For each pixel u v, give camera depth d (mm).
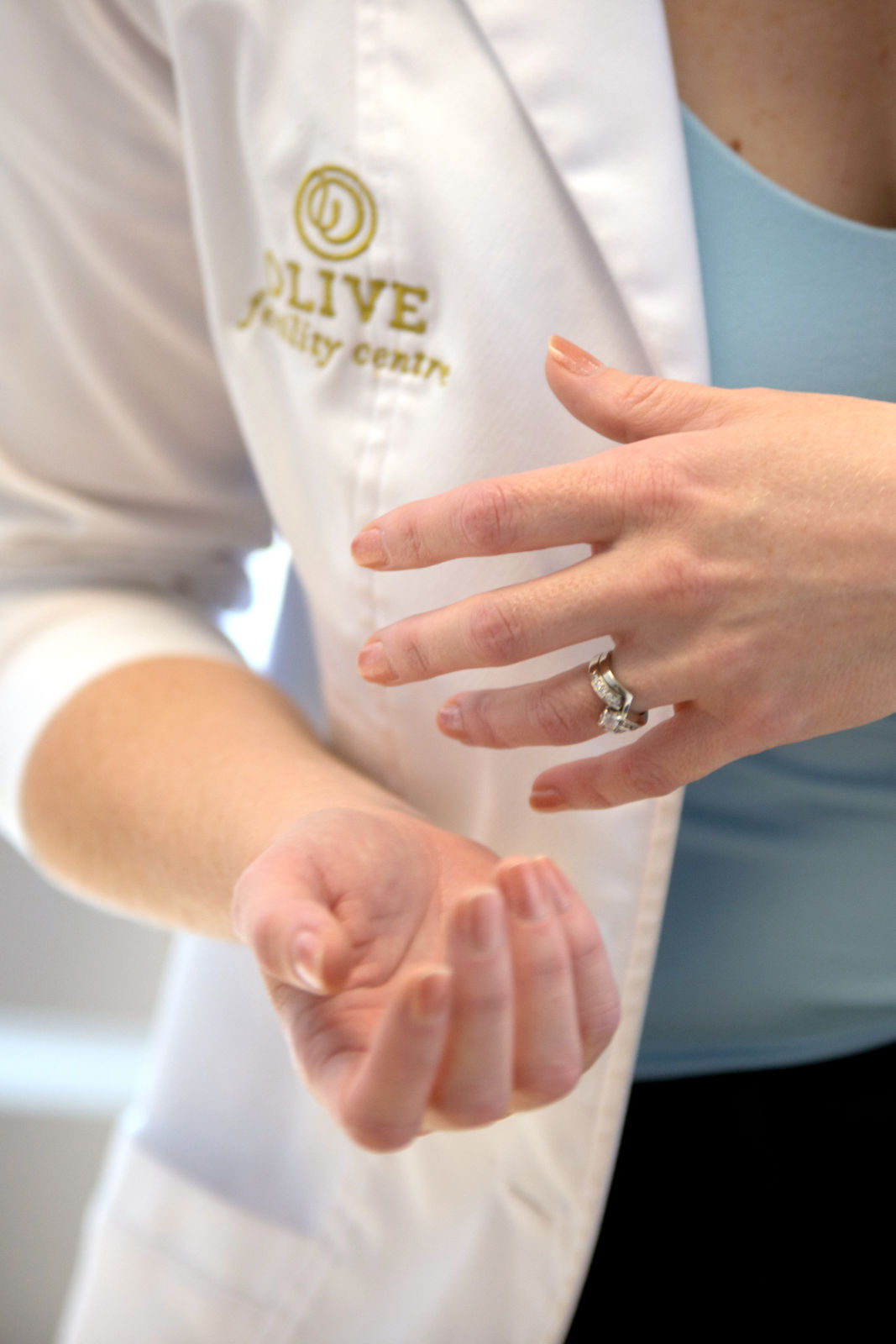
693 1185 976
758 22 873
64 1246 2002
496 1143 929
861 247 858
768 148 885
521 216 849
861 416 789
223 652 989
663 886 889
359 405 886
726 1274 974
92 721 938
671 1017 969
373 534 801
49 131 924
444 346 865
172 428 997
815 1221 972
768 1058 982
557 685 811
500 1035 743
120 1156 1049
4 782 962
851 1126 977
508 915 751
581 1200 918
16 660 984
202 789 892
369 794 870
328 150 864
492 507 786
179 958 1071
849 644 786
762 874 938
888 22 872
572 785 824
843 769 912
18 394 982
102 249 948
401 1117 740
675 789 820
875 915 945
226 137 896
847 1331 970
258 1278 993
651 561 785
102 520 1001
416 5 850
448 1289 965
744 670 791
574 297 854
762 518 779
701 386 808
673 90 845
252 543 1054
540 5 835
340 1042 769
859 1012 970
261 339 916
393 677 814
